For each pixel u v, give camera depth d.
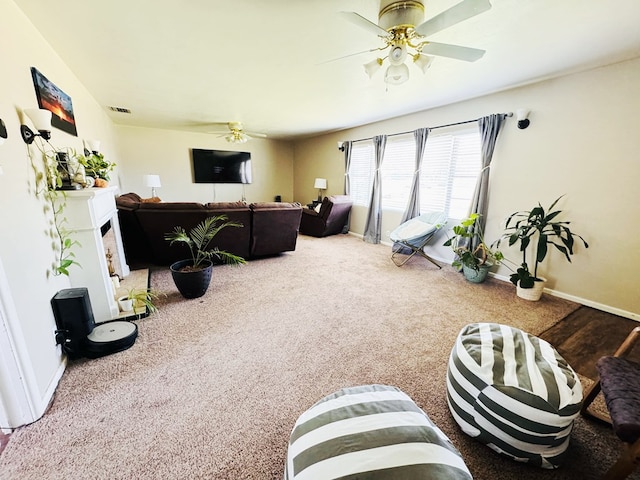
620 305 2.57
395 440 0.87
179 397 1.50
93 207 1.97
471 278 3.29
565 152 2.79
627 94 2.38
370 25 1.50
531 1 1.59
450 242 3.55
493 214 3.44
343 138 5.95
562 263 2.90
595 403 1.52
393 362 1.83
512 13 1.71
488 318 2.45
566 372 1.23
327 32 1.94
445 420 1.40
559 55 2.28
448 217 4.04
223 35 2.00
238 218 3.56
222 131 6.29
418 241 3.97
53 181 1.79
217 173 6.83
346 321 2.35
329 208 5.27
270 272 3.53
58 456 1.17
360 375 1.70
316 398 1.52
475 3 1.23
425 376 1.70
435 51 1.78
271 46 2.16
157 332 2.12
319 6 1.65
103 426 1.31
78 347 1.77
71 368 1.69
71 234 1.91
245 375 1.68
